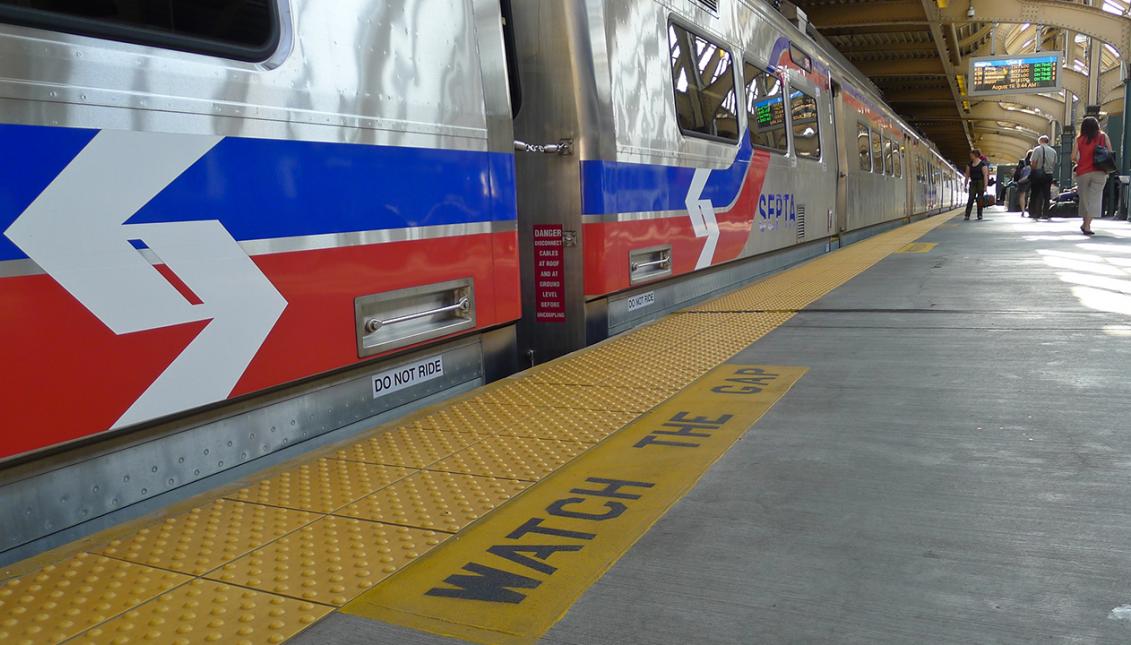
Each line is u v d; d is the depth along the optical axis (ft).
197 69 7.60
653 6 17.15
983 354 12.57
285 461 8.53
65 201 6.57
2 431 6.20
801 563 5.86
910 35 81.82
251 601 5.52
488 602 5.44
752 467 7.97
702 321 16.87
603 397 10.84
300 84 8.65
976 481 7.35
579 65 14.80
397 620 5.24
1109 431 8.63
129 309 7.05
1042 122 153.38
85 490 7.04
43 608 5.43
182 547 6.36
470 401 10.73
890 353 12.94
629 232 16.14
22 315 6.30
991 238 37.93
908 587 5.44
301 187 8.66
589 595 5.50
